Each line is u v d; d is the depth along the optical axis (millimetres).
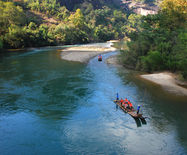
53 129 16469
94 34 140000
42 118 18344
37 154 13195
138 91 26094
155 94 24938
